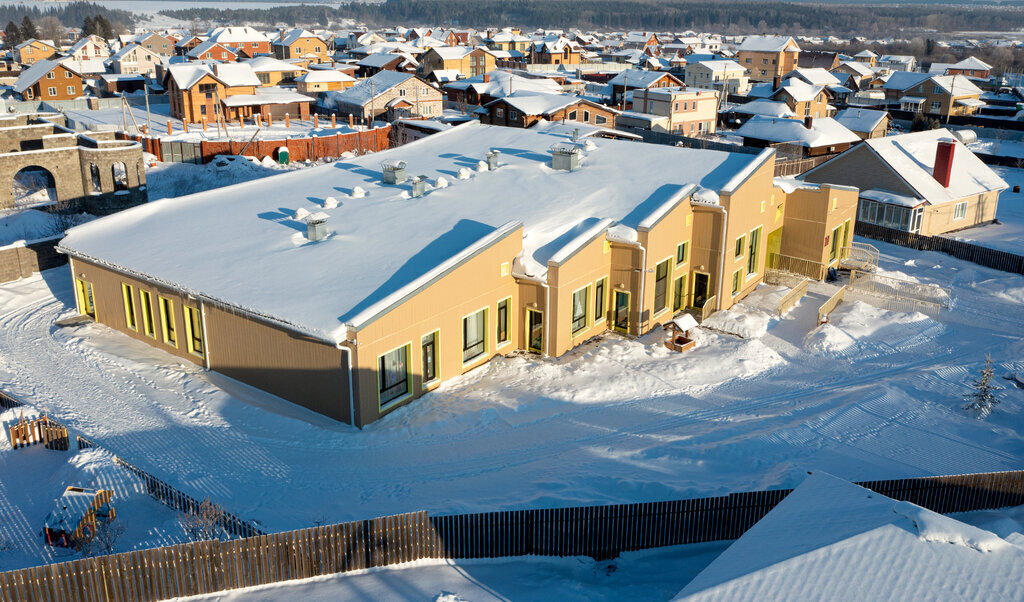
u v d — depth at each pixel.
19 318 33.59
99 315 32.69
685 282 35.09
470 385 27.45
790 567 13.15
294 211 33.28
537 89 102.38
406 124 75.62
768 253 40.84
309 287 26.31
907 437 24.59
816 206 39.06
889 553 13.29
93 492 18.83
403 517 17.36
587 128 45.62
